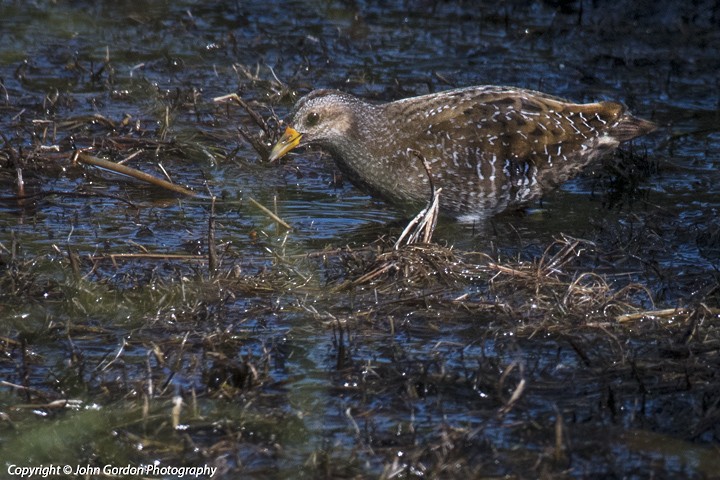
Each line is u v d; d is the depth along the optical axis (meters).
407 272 10.38
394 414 8.12
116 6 20.05
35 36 18.45
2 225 11.74
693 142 14.57
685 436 7.80
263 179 13.36
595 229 11.95
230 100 15.56
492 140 11.93
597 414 8.07
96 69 17.02
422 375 8.51
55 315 9.66
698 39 18.30
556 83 16.69
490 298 10.05
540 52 18.00
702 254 11.22
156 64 17.31
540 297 9.88
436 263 10.55
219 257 10.77
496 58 17.72
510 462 7.52
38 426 8.00
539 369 8.72
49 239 11.41
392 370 8.70
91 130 14.59
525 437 7.79
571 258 10.70
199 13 19.83
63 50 17.83
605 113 12.45
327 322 9.51
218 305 9.80
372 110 12.03
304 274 10.58
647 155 13.85
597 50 18.03
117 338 9.27
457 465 7.43
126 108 15.52
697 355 8.84
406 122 11.97
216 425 7.97
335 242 11.53
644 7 19.33
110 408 8.20
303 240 11.57
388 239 11.43
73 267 10.13
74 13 19.59
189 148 14.05
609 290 10.09
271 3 20.36
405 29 19.05
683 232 11.70
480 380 8.43
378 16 19.70
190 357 8.94
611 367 8.65
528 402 8.25
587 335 9.25
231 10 20.00
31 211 12.16
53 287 10.11
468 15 19.66
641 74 17.08
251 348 9.12
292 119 12.04
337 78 16.80
